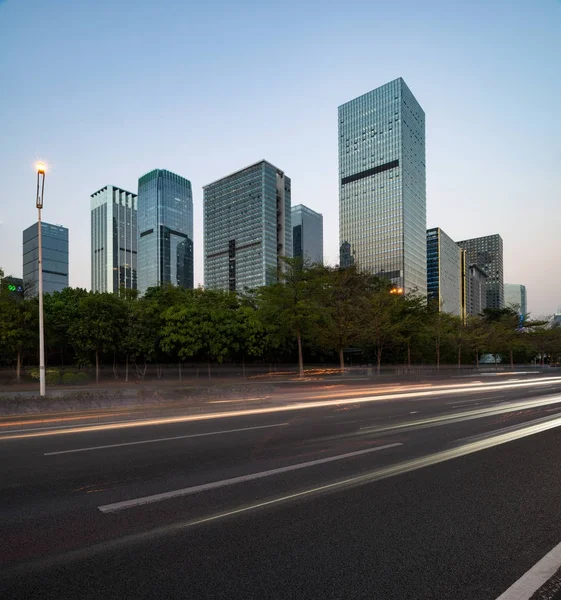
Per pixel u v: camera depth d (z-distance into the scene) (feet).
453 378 115.65
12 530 15.23
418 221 504.02
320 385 85.76
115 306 91.35
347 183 515.91
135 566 12.63
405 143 480.64
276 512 16.72
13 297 87.30
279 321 103.45
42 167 58.54
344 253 503.20
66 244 522.47
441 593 11.16
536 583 11.60
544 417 41.91
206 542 14.15
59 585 11.64
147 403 49.47
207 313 100.48
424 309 142.51
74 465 23.77
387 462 24.18
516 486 19.99
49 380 79.56
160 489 19.53
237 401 53.62
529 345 199.52
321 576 12.01
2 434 33.35
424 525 15.52
